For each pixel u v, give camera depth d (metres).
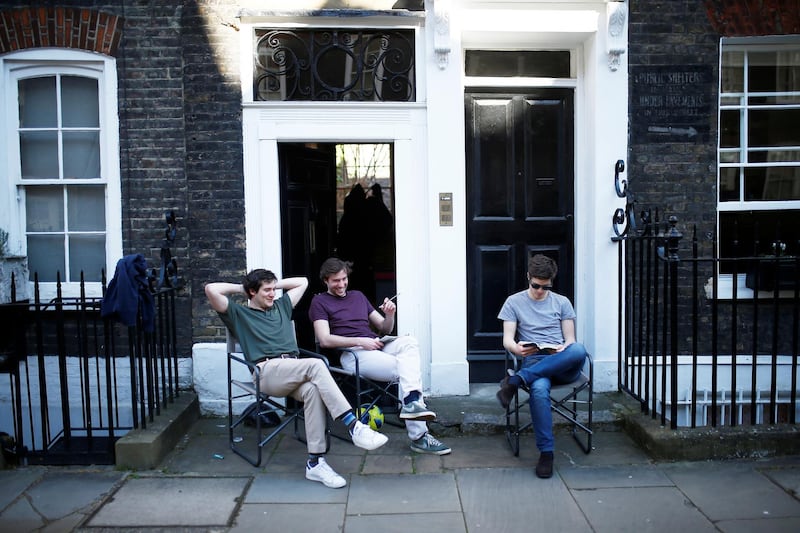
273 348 4.10
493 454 4.17
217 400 4.90
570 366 3.94
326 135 4.87
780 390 5.18
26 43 4.82
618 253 4.82
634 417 4.38
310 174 5.50
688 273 5.07
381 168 9.55
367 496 3.60
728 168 5.24
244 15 4.73
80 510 3.43
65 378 4.07
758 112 5.27
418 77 4.90
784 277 5.07
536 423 3.83
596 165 4.92
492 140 5.25
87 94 5.06
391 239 6.41
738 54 5.23
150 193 4.89
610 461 4.01
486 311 5.33
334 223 6.03
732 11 4.92
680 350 5.14
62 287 5.02
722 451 3.97
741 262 5.20
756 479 3.71
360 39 4.91
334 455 4.18
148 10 4.81
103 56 4.85
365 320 4.50
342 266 4.43
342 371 4.20
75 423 5.05
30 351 5.08
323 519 3.34
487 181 5.27
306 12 4.73
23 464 4.01
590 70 4.98
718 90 4.96
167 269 4.62
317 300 4.44
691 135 4.96
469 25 4.81
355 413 4.52
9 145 4.96
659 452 3.98
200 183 4.86
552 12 4.84
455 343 4.96
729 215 5.19
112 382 5.05
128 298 3.85
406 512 3.41
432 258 4.90
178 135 4.86
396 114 4.88
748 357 5.13
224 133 4.83
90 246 5.11
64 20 4.81
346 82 4.93
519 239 5.30
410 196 4.93
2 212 4.96
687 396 5.13
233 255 4.89
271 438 4.22
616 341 5.01
